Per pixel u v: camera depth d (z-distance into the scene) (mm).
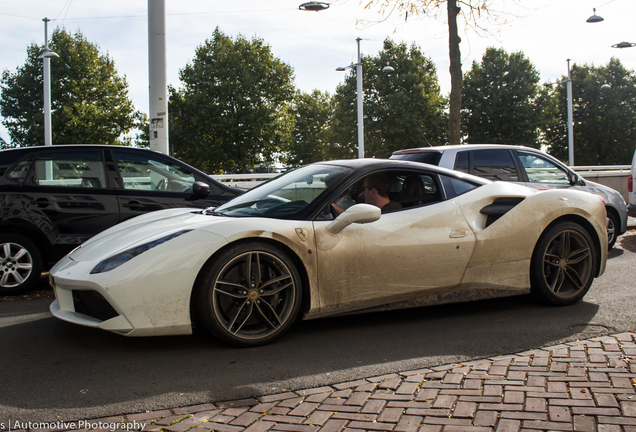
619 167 21156
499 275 4066
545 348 3172
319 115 68500
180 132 46719
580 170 19609
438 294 3914
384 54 46750
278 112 49062
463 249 3879
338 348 3326
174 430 2232
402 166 3979
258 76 48031
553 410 2291
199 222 3492
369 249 3594
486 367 2852
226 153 45562
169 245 3195
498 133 46062
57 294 3389
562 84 53312
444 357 3119
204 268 3219
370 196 3805
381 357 3146
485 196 4113
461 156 6762
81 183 5371
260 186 4301
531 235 4133
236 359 3129
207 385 2742
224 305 3289
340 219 3445
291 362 3072
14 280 5082
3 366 3043
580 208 4305
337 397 2535
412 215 3811
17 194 5066
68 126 42688
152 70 10430
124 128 48031
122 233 3664
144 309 3086
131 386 2736
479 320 3938
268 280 3371
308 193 3738
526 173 6969
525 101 45750
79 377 2869
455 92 13727
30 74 46281
